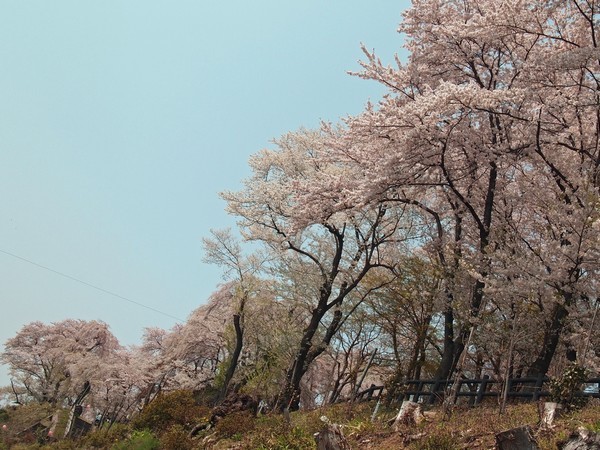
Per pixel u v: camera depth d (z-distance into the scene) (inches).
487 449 346.0
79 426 1264.8
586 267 595.5
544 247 634.2
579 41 665.6
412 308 821.2
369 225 922.1
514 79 672.4
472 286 678.5
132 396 1556.3
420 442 376.5
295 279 985.5
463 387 746.8
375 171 686.5
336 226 888.9
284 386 798.5
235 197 942.4
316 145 960.3
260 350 1082.1
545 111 644.7
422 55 727.1
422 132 640.4
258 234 960.3
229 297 1441.9
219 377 1156.5
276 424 549.6
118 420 1371.8
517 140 671.1
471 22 668.1
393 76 747.4
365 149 757.3
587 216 532.7
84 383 1569.9
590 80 684.7
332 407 636.1
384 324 900.6
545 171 701.3
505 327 623.5
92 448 706.8
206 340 1437.0
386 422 469.1
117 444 633.6
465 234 775.7
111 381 1471.5
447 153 692.1
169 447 571.5
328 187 746.8
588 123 684.1
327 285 875.4
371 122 669.3
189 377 1393.9
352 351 964.0
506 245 652.1
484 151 672.4
